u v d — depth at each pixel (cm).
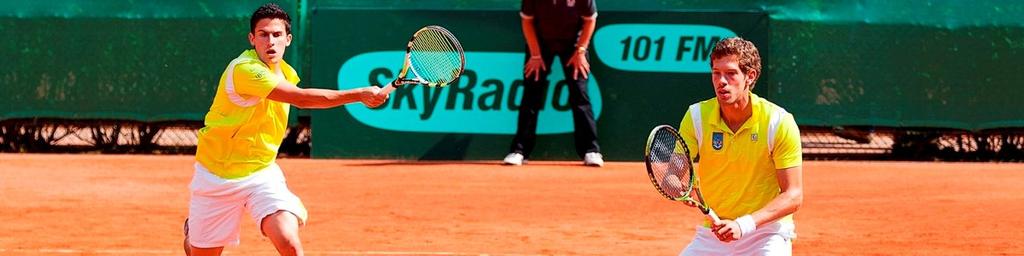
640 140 3656
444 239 2302
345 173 3300
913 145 3778
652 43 3644
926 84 3712
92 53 3775
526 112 3534
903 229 2420
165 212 2625
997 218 2548
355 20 3666
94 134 3859
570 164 3566
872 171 3416
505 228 2433
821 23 3678
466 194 2908
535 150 3659
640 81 3650
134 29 3759
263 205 1484
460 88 3675
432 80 1659
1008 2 3694
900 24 3691
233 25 3734
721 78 1290
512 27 3656
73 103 3791
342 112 3700
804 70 3681
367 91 1461
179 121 3781
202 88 3753
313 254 2138
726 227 1270
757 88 3653
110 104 3781
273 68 1504
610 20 3644
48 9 3775
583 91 3494
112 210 2642
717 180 1357
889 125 3712
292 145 3828
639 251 2183
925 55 3700
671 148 1308
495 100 3669
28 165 3431
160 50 3759
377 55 3662
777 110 1325
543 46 3491
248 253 2133
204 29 3747
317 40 3666
